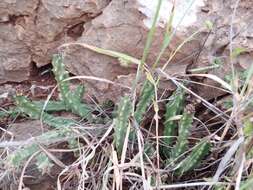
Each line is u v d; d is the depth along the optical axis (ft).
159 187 1.21
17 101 1.38
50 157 1.28
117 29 1.39
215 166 1.37
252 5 1.37
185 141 1.31
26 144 1.29
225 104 1.37
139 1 1.35
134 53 1.40
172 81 1.36
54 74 1.52
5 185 1.34
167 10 1.35
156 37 1.35
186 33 1.33
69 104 1.43
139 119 1.35
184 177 1.36
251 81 1.21
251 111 1.29
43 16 1.46
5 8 1.46
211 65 1.36
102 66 1.44
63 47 1.49
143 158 1.34
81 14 1.43
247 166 1.20
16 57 1.54
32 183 1.36
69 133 1.33
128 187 1.33
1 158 1.36
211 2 1.38
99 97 1.46
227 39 1.36
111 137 1.37
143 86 1.32
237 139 1.22
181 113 1.39
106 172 1.23
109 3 1.41
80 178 1.28
